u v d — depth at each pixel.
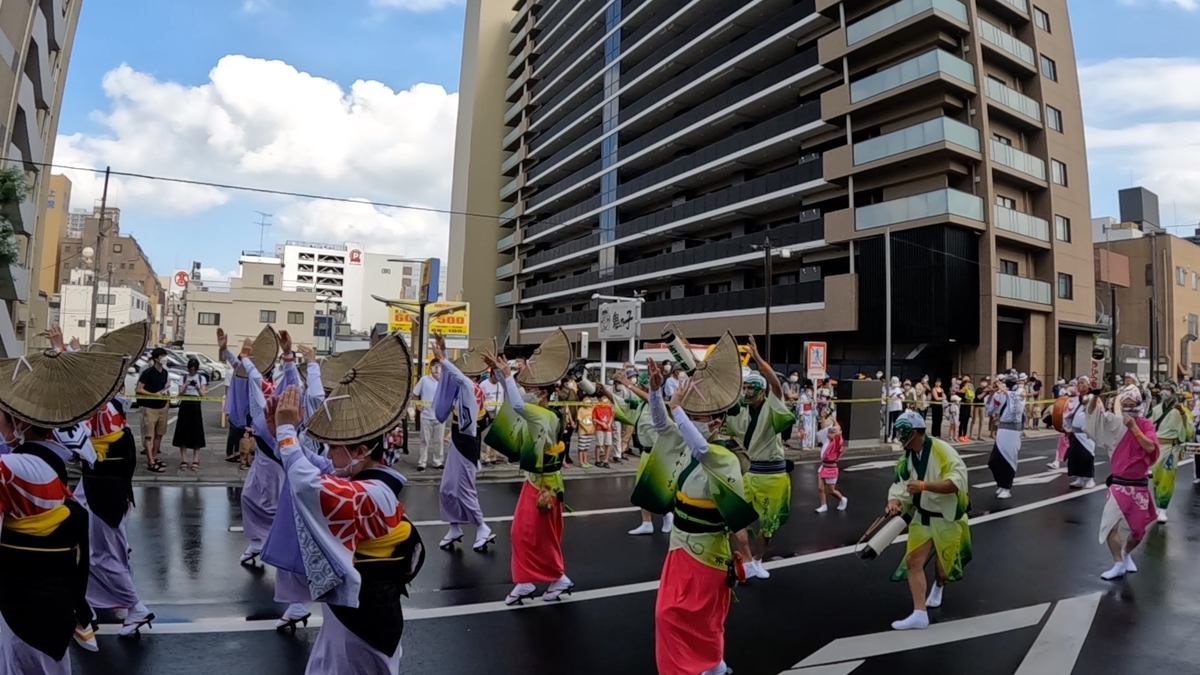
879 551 5.88
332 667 3.34
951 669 5.16
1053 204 30.92
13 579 3.49
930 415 21.50
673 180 41.19
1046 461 17.42
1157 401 11.20
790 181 33.22
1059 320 31.03
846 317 29.70
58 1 29.05
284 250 113.62
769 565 7.86
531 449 6.20
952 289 27.19
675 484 4.56
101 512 5.07
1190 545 9.04
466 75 70.50
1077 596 6.92
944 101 27.77
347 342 46.19
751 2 36.59
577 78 54.25
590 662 5.12
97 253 31.73
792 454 17.69
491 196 67.38
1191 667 5.27
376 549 3.40
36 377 3.71
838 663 5.23
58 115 32.47
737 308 35.50
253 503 7.16
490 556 7.91
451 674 4.86
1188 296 48.12
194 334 62.06
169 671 4.75
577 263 54.28
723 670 4.48
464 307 29.86
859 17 31.05
